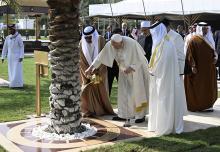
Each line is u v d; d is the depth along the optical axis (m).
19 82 12.02
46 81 13.30
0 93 10.89
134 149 5.79
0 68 17.64
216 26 26.80
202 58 8.48
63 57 6.30
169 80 6.54
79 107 6.67
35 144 6.11
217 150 5.75
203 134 6.61
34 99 9.94
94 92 7.95
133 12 24.80
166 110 6.56
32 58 23.12
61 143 6.15
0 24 33.69
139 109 7.39
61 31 6.21
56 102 6.50
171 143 6.06
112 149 5.77
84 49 7.85
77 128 6.65
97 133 6.72
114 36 7.11
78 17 6.36
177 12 22.19
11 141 6.27
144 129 7.01
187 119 7.85
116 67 8.28
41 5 24.42
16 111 8.44
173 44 6.62
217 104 9.43
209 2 20.33
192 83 8.55
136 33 15.93
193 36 8.64
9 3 15.37
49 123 7.14
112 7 26.28
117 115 7.90
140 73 7.31
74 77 6.45
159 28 6.67
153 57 6.66
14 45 11.81
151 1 23.77
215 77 8.73
